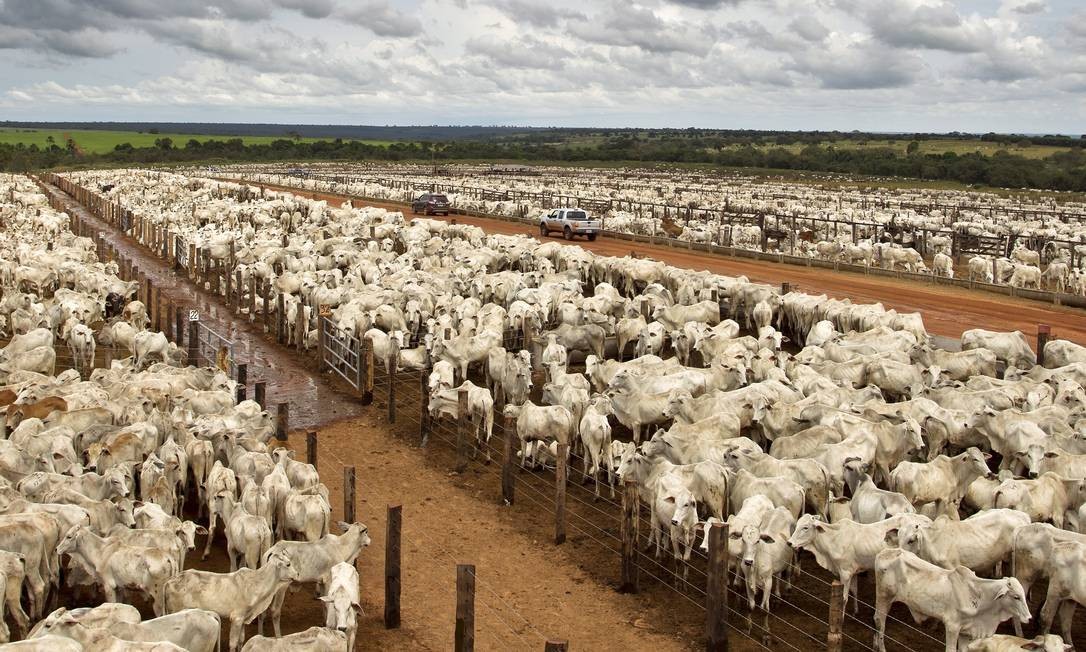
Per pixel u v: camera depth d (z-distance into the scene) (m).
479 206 88.25
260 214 68.44
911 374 25.48
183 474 19.53
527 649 15.69
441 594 17.58
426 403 28.12
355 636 15.06
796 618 16.44
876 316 32.16
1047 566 14.97
